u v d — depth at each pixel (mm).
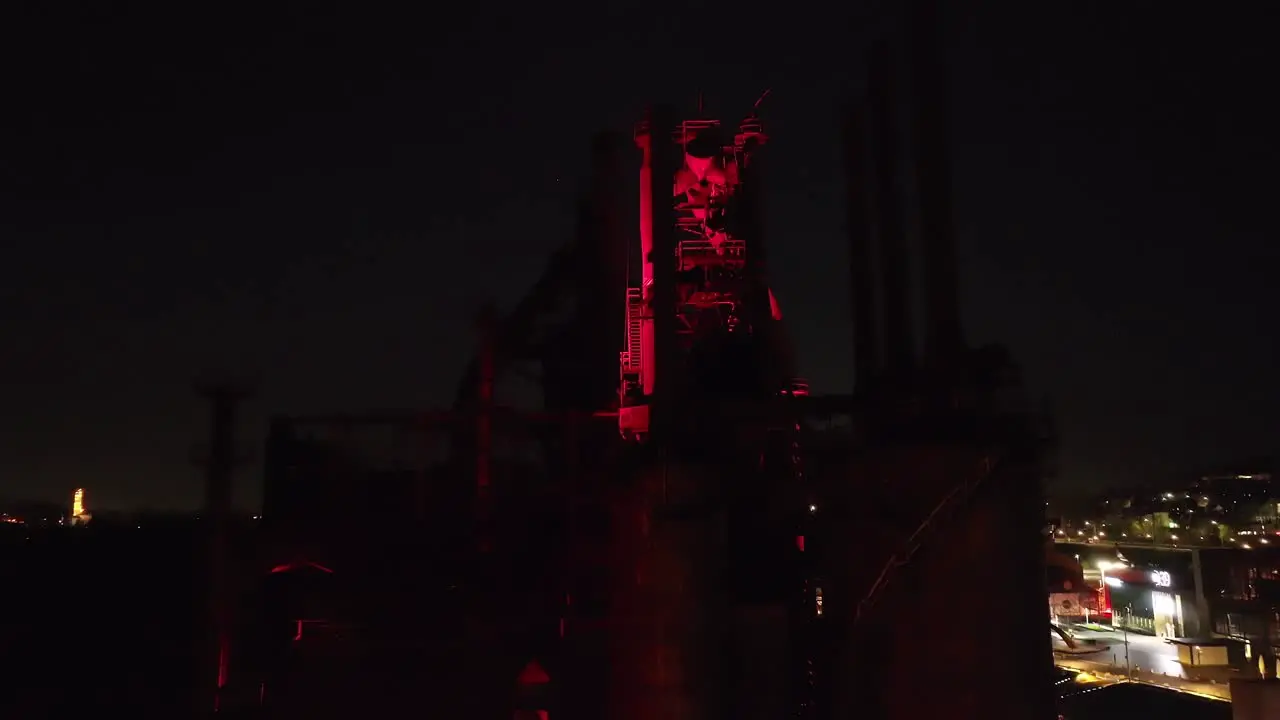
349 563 36500
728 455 27703
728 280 32406
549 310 44969
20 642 49188
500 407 38375
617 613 29703
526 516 37562
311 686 31688
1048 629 26562
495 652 32312
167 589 56375
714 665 25297
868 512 28891
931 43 30781
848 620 28594
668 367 27844
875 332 34281
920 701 26281
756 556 28375
